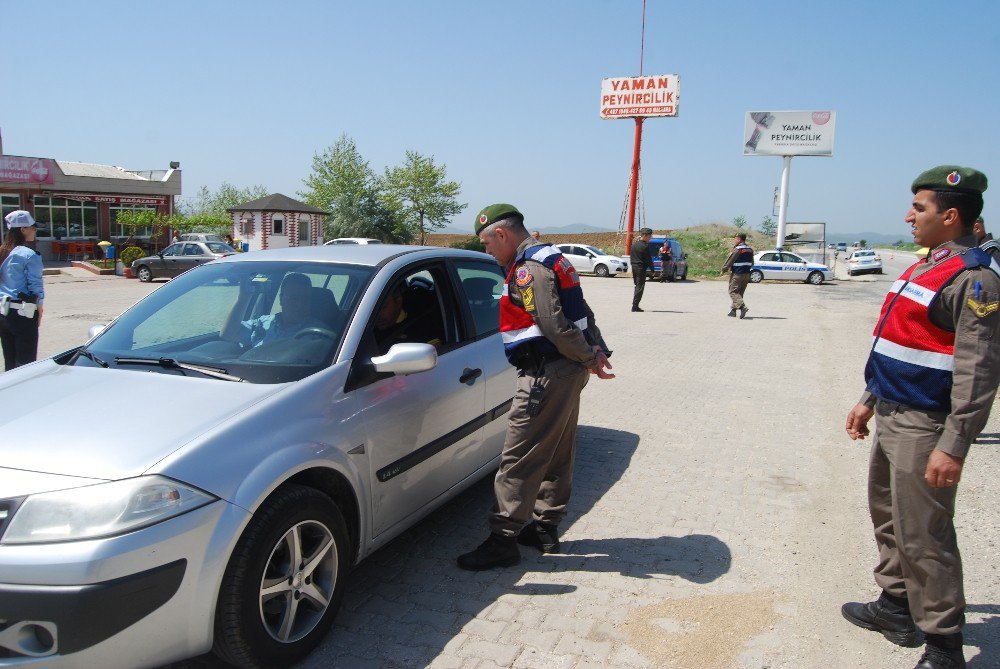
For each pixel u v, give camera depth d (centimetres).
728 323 1462
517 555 376
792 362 992
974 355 241
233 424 271
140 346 353
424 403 362
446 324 412
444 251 444
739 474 520
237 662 266
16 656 227
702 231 4969
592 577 363
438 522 433
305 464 282
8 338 636
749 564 377
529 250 344
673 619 323
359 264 385
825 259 3856
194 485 247
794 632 312
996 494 464
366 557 359
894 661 291
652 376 883
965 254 250
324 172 5222
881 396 273
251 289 379
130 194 3341
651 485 496
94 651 227
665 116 3306
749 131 3981
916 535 264
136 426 266
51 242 3106
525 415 349
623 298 2109
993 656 291
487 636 308
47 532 227
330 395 310
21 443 256
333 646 301
